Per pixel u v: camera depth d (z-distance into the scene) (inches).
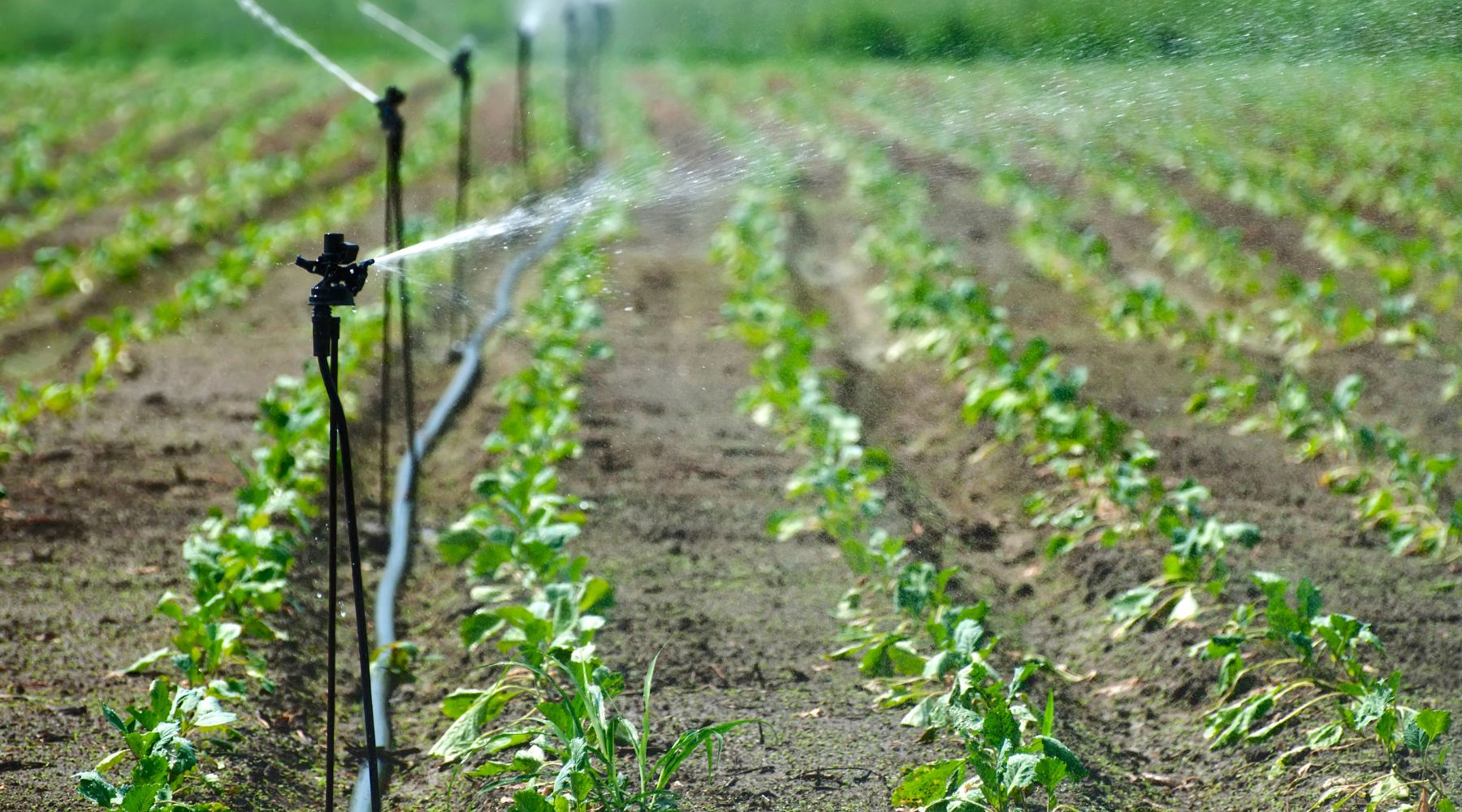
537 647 293.4
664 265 849.5
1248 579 381.1
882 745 294.2
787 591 386.9
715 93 1807.3
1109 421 451.2
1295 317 687.1
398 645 330.3
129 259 816.3
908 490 473.4
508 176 1170.6
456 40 2659.9
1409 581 388.8
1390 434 449.7
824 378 589.6
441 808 275.3
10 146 1355.8
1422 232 943.7
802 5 2180.1
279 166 1193.4
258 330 683.4
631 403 565.6
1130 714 326.0
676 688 325.1
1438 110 1501.0
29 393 509.4
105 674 324.2
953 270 795.4
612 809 248.2
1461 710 308.7
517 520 367.2
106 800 234.4
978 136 1370.6
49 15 2696.9
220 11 2765.7
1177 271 845.2
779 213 1024.9
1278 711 306.2
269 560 346.6
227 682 297.6
